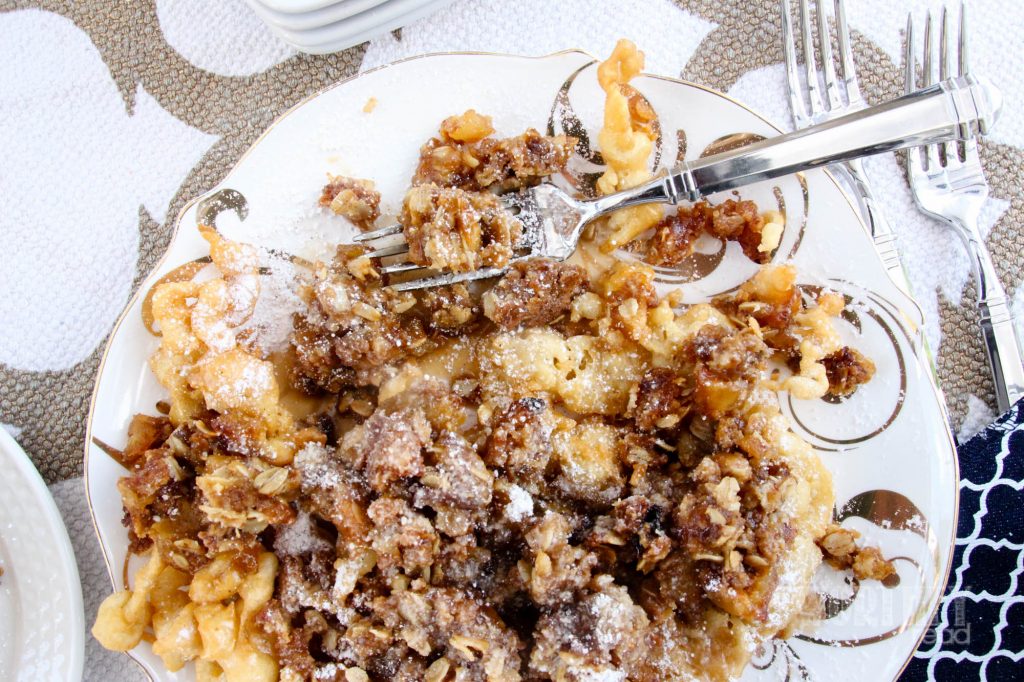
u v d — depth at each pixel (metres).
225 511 0.33
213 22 0.38
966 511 0.38
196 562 0.34
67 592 0.36
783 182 0.35
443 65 0.35
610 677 0.33
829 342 0.35
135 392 0.36
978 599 0.38
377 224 0.36
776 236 0.35
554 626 0.33
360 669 0.33
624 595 0.33
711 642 0.33
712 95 0.35
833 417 0.36
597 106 0.35
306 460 0.34
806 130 0.34
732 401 0.34
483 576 0.34
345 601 0.33
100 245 0.38
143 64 0.38
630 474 0.35
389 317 0.35
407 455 0.33
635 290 0.35
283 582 0.34
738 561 0.33
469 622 0.33
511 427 0.34
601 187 0.35
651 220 0.35
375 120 0.36
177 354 0.34
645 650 0.33
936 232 0.38
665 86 0.35
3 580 0.36
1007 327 0.37
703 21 0.38
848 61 0.37
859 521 0.36
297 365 0.35
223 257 0.35
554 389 0.35
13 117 0.38
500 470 0.34
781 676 0.36
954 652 0.38
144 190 0.38
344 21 0.36
